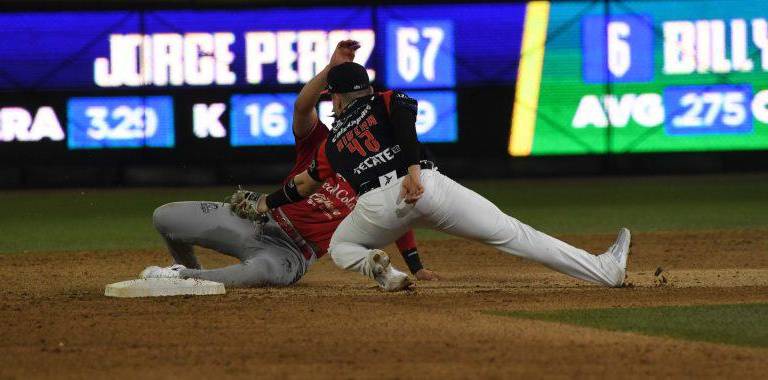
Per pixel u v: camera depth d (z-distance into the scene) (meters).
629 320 20.83
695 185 75.00
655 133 83.88
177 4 83.25
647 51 83.50
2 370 16.69
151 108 83.44
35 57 82.62
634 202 62.66
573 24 83.56
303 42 83.25
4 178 82.75
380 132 22.72
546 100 84.06
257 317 21.39
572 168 84.31
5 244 43.84
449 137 84.06
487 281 28.45
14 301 24.59
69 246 42.72
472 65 83.75
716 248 38.16
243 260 26.66
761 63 83.19
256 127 83.69
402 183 22.41
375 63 83.38
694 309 22.20
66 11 82.62
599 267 24.22
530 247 23.56
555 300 23.62
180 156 83.62
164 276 26.02
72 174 83.12
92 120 83.19
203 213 26.39
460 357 17.27
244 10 83.12
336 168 23.34
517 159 84.31
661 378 15.80
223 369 16.55
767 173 83.00
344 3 83.19
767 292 24.95
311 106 25.33
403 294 24.84
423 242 42.41
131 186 83.25
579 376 15.91
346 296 24.58
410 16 83.50
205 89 83.31
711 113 83.56
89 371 16.55
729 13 83.06
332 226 26.70
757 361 16.95
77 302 24.02
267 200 25.06
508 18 83.56
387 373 16.17
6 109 82.62
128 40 83.12
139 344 18.69
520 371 16.23
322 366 16.70
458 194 22.78
